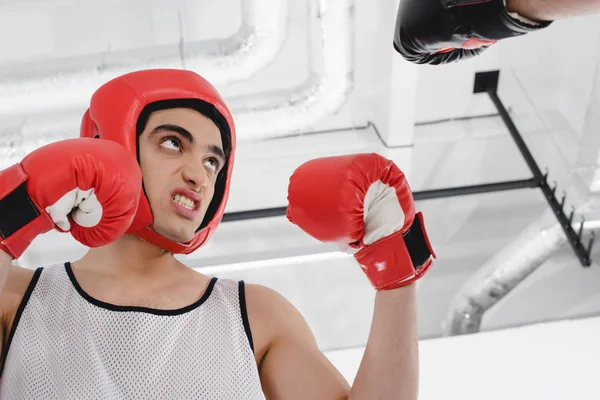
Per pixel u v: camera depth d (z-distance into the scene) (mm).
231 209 4961
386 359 1422
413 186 5086
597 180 4184
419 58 1700
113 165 1263
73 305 1400
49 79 3779
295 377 1480
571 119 4758
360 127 4910
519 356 3033
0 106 3805
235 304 1505
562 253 4883
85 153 1246
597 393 2902
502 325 4875
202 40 4379
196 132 1548
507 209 5145
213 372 1398
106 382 1335
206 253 4891
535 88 4863
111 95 1561
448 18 1514
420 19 1572
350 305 5047
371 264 1470
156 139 1526
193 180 1500
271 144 4797
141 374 1354
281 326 1527
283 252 4855
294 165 4809
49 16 4176
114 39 4320
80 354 1344
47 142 3918
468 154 4996
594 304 4805
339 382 1473
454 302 4852
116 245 1499
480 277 4719
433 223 5168
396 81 4336
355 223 1447
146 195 1480
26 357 1337
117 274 1479
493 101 4754
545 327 3145
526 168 5039
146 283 1487
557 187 4699
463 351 3072
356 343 5059
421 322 5203
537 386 2932
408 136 4688
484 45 1579
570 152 4684
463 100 4898
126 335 1377
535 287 4887
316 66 3936
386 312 1451
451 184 5098
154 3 4242
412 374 1426
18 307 1392
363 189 1454
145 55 3871
